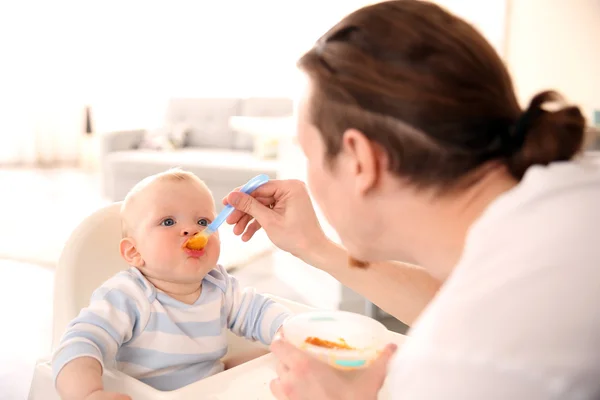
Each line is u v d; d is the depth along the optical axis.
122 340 0.85
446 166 0.50
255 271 2.77
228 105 4.54
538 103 0.52
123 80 6.03
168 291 0.92
